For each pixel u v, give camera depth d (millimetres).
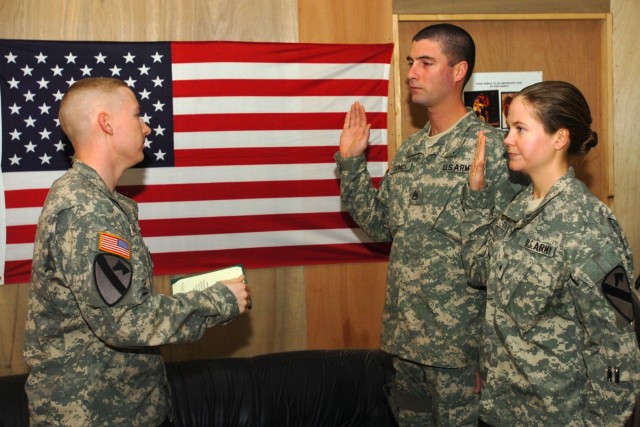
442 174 2240
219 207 2938
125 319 1613
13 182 2748
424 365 2283
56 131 2771
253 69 2920
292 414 2803
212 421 2740
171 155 2879
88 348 1695
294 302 3070
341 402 2832
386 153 3057
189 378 2771
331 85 2988
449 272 2203
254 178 2955
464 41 2283
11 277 2775
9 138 2734
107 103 1820
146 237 2883
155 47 2836
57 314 1702
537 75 3197
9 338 2811
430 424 2383
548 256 1630
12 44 2717
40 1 2775
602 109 3238
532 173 1729
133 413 1753
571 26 3217
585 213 1611
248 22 2949
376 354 2938
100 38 2826
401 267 2326
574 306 1608
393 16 3033
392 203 2406
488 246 1911
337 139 3008
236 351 3047
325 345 3111
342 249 3064
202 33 2912
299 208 3004
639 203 3275
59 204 1660
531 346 1662
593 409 1561
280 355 2912
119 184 2838
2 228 2748
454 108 2318
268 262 3004
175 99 2865
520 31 3176
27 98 2742
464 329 2193
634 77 3240
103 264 1608
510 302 1698
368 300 3125
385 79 3029
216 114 2900
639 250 3279
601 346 1538
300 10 2984
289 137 2971
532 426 1665
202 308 1752
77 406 1662
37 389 1700
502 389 1741
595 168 3268
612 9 3209
